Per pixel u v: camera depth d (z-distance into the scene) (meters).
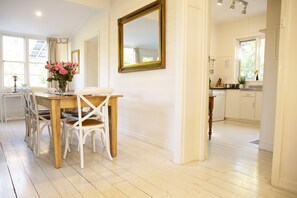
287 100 1.87
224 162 2.56
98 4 4.13
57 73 2.93
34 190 1.86
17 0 4.27
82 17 5.12
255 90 5.16
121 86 4.01
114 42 4.16
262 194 1.81
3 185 1.94
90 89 2.36
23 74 5.75
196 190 1.87
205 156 2.65
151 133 3.33
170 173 2.23
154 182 2.02
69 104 2.44
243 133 4.16
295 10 1.81
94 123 2.55
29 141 3.15
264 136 3.07
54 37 6.05
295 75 1.82
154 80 3.22
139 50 3.46
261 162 2.56
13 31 5.51
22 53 5.72
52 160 2.59
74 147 3.13
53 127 2.34
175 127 2.51
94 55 5.62
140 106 3.54
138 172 2.25
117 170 2.30
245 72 5.97
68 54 6.30
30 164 2.46
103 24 4.50
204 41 2.53
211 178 2.11
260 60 5.65
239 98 5.49
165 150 3.00
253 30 5.54
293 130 1.84
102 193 1.82
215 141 3.54
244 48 5.96
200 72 2.56
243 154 2.87
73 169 2.32
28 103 3.03
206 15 2.53
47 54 5.98
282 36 1.87
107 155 2.78
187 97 2.48
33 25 5.28
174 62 2.87
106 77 4.44
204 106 2.59
